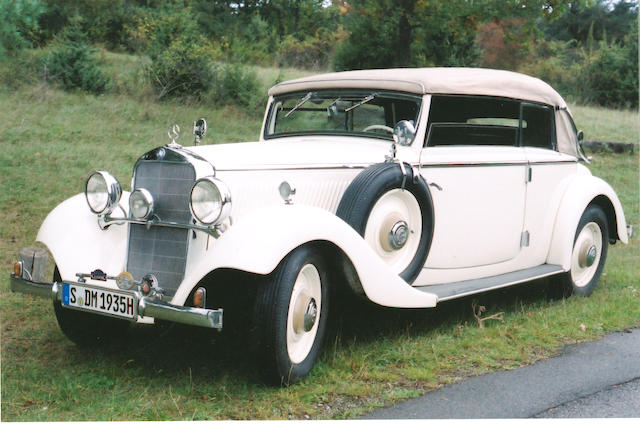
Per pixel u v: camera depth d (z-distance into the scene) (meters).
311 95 4.72
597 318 4.65
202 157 3.36
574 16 34.81
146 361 3.65
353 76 4.52
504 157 4.63
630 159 13.39
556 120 5.24
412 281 4.02
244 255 2.99
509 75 4.79
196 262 3.30
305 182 3.74
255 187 3.49
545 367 3.69
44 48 15.80
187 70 14.43
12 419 2.83
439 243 4.26
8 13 12.34
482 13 12.33
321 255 3.38
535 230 4.97
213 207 3.11
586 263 5.33
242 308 3.39
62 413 2.92
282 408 3.02
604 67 22.97
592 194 5.24
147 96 13.70
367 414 2.98
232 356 3.72
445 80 4.25
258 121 13.48
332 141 4.46
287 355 3.19
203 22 25.81
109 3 20.78
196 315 2.96
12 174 8.16
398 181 3.83
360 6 14.35
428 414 2.99
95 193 3.55
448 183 4.25
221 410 2.99
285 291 3.11
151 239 3.41
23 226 6.46
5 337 3.95
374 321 4.40
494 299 5.19
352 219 3.62
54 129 10.69
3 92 12.23
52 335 4.03
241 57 18.16
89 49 14.70
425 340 4.04
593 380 3.48
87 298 3.31
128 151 9.90
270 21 29.44
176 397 3.13
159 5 22.58
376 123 4.41
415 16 12.88
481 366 3.68
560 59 26.72
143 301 3.12
